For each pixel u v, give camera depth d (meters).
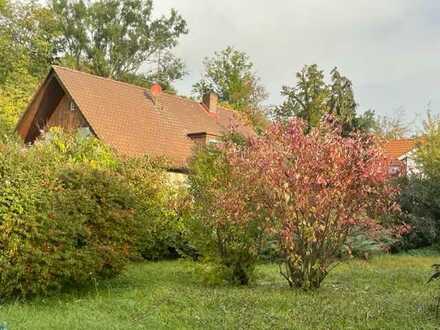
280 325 7.05
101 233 10.52
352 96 33.91
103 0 51.97
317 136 10.32
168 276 12.70
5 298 8.98
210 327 7.05
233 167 11.31
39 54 43.34
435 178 24.05
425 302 8.70
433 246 22.41
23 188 9.31
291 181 9.99
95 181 10.91
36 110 27.12
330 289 10.59
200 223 11.94
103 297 9.59
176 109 29.92
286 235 10.07
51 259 9.12
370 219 11.04
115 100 26.86
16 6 40.91
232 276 11.59
